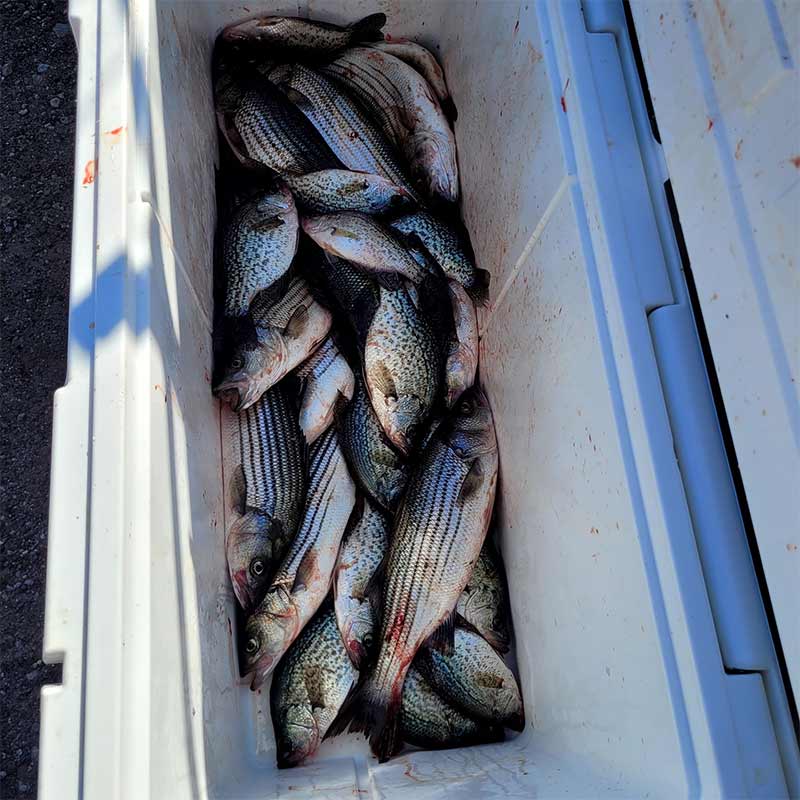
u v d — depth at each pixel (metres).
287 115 2.03
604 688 1.31
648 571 1.14
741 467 1.04
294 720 1.70
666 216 1.29
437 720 1.72
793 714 1.03
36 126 2.47
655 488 1.14
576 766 1.40
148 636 1.09
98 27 1.42
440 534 1.76
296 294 1.90
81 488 1.13
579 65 1.39
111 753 0.99
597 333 1.28
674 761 1.07
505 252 1.79
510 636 1.83
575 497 1.42
